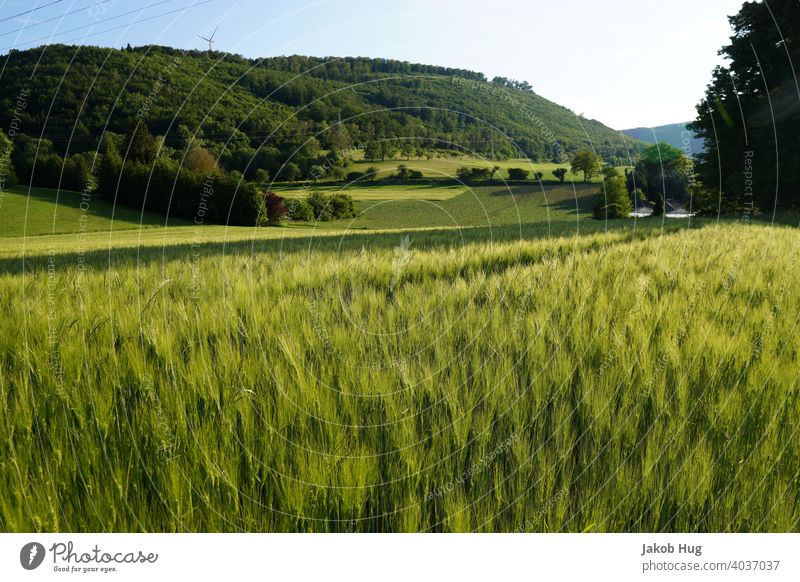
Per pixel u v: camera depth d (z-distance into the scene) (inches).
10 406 82.0
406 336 117.2
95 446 74.1
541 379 93.1
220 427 79.2
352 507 70.1
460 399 87.6
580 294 149.1
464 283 171.8
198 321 119.8
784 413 84.4
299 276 194.2
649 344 108.7
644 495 71.1
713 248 265.6
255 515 69.6
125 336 109.1
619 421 81.1
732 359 102.8
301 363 96.1
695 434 82.2
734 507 70.8
